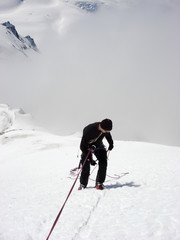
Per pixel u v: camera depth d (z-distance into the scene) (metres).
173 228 3.80
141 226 3.99
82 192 6.39
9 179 11.56
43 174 12.00
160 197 5.32
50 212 5.09
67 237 3.88
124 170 9.64
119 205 5.07
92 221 4.41
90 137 6.41
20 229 4.32
